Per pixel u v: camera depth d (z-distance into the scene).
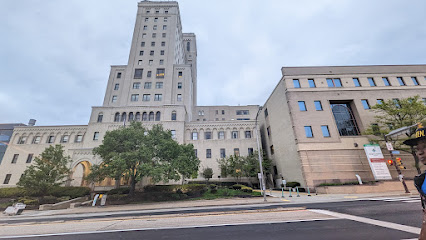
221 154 33.81
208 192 22.56
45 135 34.06
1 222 12.25
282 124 29.12
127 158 18.53
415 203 11.13
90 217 12.31
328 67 28.98
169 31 46.97
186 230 7.41
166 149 20.45
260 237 6.17
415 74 28.69
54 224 9.83
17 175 30.94
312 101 26.89
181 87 42.12
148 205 17.17
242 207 13.30
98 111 34.59
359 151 24.23
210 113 56.72
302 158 23.88
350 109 27.70
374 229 6.39
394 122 22.55
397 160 17.56
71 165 28.67
